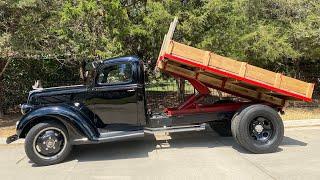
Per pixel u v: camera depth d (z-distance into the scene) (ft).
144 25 18.20
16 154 14.14
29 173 11.68
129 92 13.16
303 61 24.49
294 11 20.25
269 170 11.07
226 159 12.34
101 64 13.16
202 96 14.14
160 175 10.93
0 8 17.20
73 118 12.42
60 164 12.51
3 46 17.31
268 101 14.23
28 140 12.28
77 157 13.25
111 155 13.38
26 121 12.33
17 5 16.57
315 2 20.26
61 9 18.22
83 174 11.34
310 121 17.76
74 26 18.47
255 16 20.62
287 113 20.02
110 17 17.74
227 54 18.71
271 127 13.07
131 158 12.87
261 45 19.10
